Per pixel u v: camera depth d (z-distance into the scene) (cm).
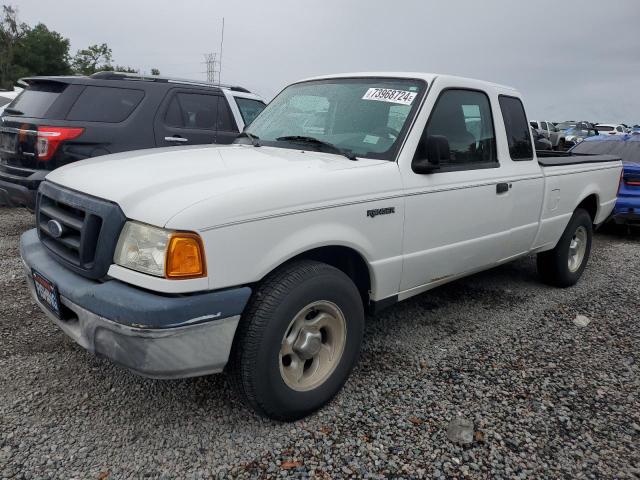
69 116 588
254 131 414
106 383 318
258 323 256
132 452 258
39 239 313
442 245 362
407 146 335
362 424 287
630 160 877
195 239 234
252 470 248
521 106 457
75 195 271
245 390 264
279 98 440
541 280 555
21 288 467
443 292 516
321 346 295
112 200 250
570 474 255
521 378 344
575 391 330
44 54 5141
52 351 354
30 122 572
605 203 586
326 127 373
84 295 246
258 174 275
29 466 245
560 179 487
